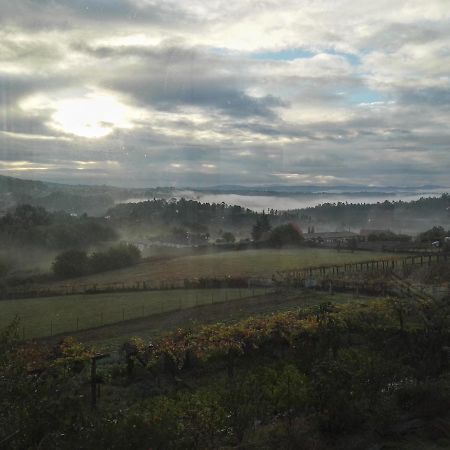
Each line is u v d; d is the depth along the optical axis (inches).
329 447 249.0
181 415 266.4
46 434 171.5
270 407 291.9
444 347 385.1
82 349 401.1
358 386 290.8
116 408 333.4
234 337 474.6
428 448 243.6
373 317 495.5
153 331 537.0
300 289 815.7
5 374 178.4
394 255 1104.2
